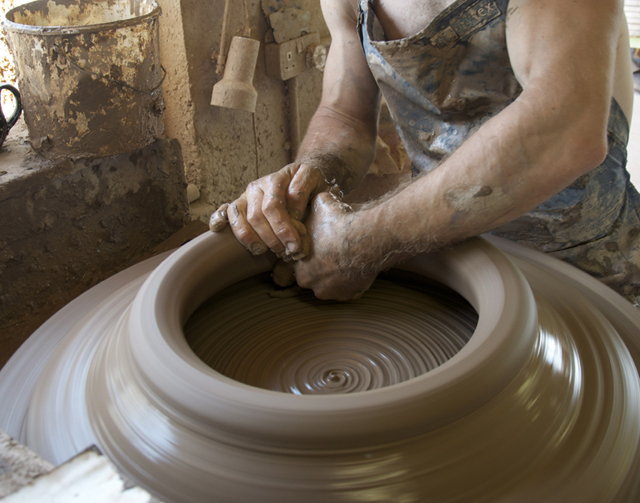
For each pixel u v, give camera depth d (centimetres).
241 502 69
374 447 71
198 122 208
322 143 140
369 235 103
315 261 112
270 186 117
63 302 169
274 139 253
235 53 198
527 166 92
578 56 90
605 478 77
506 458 75
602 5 92
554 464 77
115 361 91
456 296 116
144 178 184
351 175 138
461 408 75
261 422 71
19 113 169
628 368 97
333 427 69
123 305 112
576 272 128
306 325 114
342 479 69
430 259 112
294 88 247
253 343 109
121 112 161
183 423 76
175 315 96
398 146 249
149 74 166
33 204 154
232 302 120
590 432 83
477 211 96
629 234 140
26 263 157
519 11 98
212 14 200
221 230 116
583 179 128
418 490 70
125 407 82
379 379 100
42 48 146
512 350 83
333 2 142
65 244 166
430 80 122
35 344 112
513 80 117
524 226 141
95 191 170
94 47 150
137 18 156
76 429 85
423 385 75
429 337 108
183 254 108
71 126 156
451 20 109
